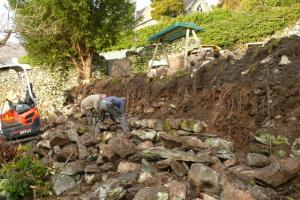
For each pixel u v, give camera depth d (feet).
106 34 45.29
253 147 18.45
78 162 20.44
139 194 15.08
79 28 43.52
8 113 24.82
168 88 29.37
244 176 15.39
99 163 19.56
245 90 21.25
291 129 18.30
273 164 15.58
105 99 24.77
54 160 21.85
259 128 19.43
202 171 15.26
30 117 25.12
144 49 49.75
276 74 21.26
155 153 18.17
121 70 49.06
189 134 21.79
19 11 40.16
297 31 40.78
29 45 44.98
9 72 51.16
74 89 43.70
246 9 48.65
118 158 19.43
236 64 25.27
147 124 24.76
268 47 23.95
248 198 13.64
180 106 26.84
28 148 22.35
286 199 14.43
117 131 24.97
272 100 20.06
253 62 24.17
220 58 27.40
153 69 34.78
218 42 44.98
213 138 19.99
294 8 41.83
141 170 17.98
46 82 47.62
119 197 15.72
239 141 19.31
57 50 44.45
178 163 17.02
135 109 31.94
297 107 19.25
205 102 24.73
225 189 14.40
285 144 17.69
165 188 15.20
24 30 36.91
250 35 43.24
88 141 22.38
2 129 24.64
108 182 17.34
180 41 47.80
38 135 25.58
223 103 22.08
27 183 18.66
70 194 18.26
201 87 26.25
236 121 20.58
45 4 41.37
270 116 19.58
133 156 18.84
